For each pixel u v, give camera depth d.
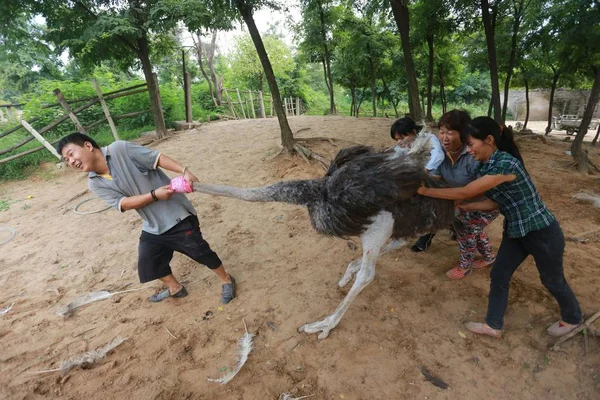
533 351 2.43
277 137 8.24
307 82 29.14
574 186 5.24
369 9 9.38
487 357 2.42
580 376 2.24
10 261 4.24
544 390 2.18
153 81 8.91
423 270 3.33
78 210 5.61
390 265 3.46
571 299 2.28
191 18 6.20
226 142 8.32
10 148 7.84
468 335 2.59
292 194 2.32
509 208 2.18
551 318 2.65
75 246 4.47
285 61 20.92
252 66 20.11
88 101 9.00
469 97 25.02
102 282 3.66
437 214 2.40
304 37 13.61
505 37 10.16
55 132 9.84
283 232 4.30
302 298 3.12
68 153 2.38
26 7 7.16
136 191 2.66
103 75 12.66
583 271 3.11
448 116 2.54
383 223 2.29
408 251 3.67
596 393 2.14
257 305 3.09
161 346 2.74
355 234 2.34
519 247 2.27
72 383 2.49
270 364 2.51
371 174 2.12
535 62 11.68
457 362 2.40
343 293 3.12
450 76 14.65
